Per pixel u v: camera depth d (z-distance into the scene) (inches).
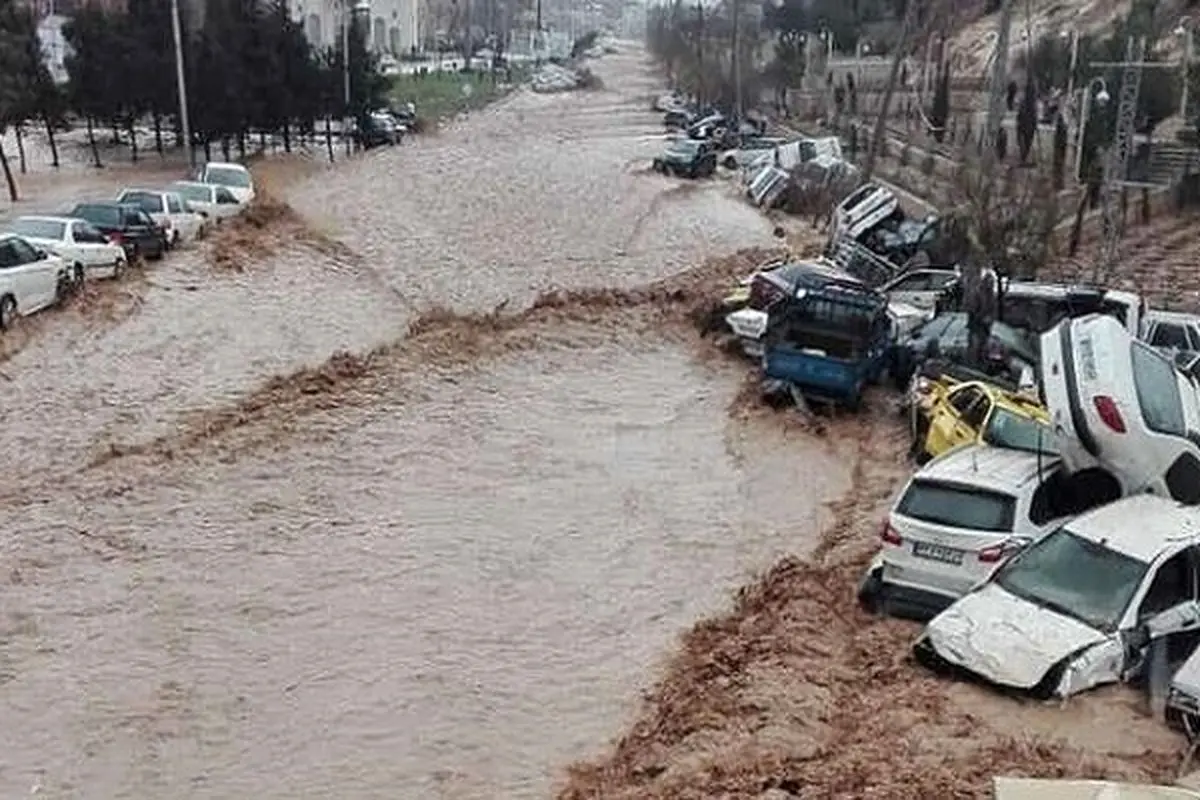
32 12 2650.1
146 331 1035.3
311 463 792.3
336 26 4101.9
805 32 3993.6
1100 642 475.5
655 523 729.0
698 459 846.5
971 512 567.8
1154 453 564.1
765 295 1117.1
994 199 1417.3
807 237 1736.0
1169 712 454.0
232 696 520.1
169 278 1217.4
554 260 1505.9
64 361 934.4
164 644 558.9
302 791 459.2
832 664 525.0
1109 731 448.1
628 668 553.9
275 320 1118.4
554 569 658.2
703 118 3255.4
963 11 3134.8
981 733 447.8
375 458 811.4
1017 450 644.7
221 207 1487.5
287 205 1662.2
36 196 1812.3
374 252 1469.0
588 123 3651.6
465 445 849.5
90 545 652.1
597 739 494.6
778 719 472.1
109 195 1820.9
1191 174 1585.9
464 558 665.6
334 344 1063.0
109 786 459.5
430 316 1184.2
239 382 930.7
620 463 831.7
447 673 543.8
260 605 599.8
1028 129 1734.7
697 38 4239.7
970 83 2598.4
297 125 2679.6
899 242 1417.3
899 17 3248.0
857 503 766.5
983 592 515.8
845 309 956.0
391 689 529.0
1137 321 960.3
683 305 1268.5
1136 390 564.7
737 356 1094.4
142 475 746.2
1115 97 1658.5
